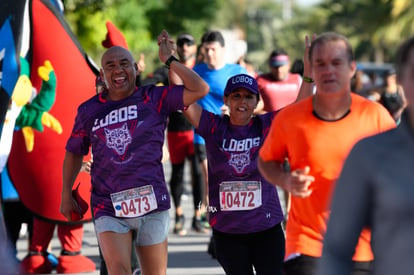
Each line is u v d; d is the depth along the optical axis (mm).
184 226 20453
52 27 13680
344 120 7719
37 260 14312
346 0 137625
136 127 9727
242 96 9969
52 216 13867
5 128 12602
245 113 10000
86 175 13453
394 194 5375
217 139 10070
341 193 5629
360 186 5539
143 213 9773
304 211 7836
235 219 9961
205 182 18062
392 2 77688
